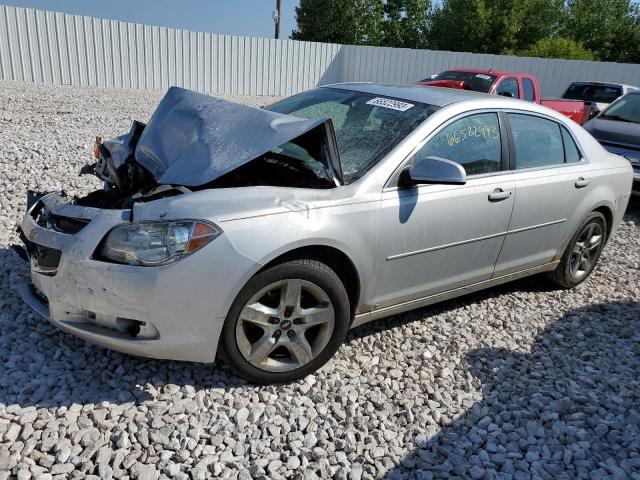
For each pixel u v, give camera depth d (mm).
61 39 16609
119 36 17625
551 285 5102
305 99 4367
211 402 2988
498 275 4297
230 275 2801
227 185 3260
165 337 2801
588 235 5031
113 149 3877
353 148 3572
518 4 34812
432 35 39750
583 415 3275
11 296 3824
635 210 8305
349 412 3082
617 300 5043
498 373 3654
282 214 2945
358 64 23172
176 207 2814
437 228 3596
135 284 2719
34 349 3291
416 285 3693
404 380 3453
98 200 3404
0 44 15617
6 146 7871
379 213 3285
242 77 20703
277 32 31344
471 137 3881
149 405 2922
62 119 10469
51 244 2959
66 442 2598
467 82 11914
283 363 3197
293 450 2756
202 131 3324
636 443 3084
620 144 8094
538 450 2994
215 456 2648
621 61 38312
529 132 4355
